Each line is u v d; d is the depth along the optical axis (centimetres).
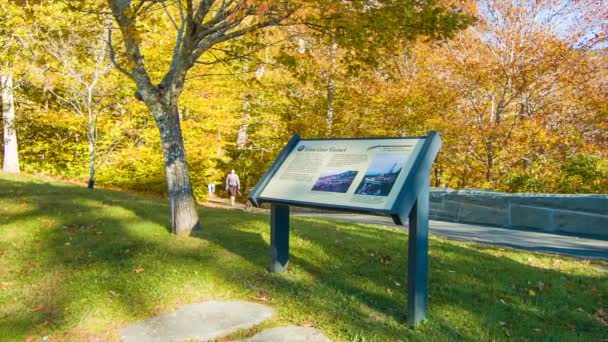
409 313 439
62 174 2002
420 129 1675
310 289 514
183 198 694
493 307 499
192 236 686
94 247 623
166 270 539
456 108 1634
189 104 1708
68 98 1686
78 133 2048
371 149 471
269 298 489
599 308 532
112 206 895
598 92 1503
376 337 411
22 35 1241
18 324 416
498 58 1557
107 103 1747
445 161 1673
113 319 430
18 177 1415
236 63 1236
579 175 1385
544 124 1512
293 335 407
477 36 1611
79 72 1553
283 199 489
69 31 1162
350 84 1761
